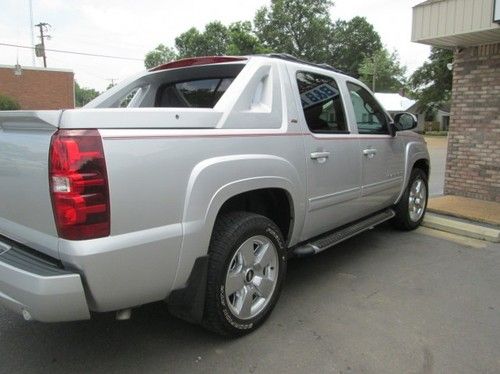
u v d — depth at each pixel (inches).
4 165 108.8
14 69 1434.5
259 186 128.8
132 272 101.3
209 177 113.7
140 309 149.2
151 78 174.2
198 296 116.9
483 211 279.3
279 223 150.5
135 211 100.0
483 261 200.7
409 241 228.8
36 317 95.6
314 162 153.2
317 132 157.6
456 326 140.3
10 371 114.9
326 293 163.2
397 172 216.1
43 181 96.9
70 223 93.0
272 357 122.0
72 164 92.0
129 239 99.3
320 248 161.0
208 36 1919.3
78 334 133.6
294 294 161.9
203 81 164.2
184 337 132.1
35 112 94.8
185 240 109.3
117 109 99.3
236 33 1786.4
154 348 126.3
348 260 199.2
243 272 128.2
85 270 94.3
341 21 2765.7
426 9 292.7
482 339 132.6
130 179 98.8
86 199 93.0
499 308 153.4
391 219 245.6
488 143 312.7
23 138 102.0
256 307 134.5
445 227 247.8
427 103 2031.3
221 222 124.7
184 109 112.8
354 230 185.3
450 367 118.3
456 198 324.8
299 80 155.3
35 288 93.0
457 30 277.4
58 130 93.7
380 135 199.3
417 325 140.4
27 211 103.7
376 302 156.4
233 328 126.7
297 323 140.5
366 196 189.8
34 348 125.9
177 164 107.5
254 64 140.0
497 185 310.2
